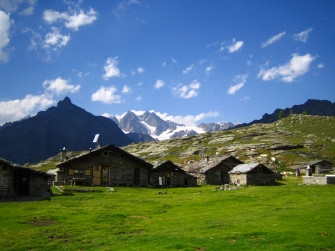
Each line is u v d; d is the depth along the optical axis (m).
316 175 56.78
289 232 20.62
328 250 17.12
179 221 27.27
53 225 25.73
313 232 20.44
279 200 37.28
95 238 22.03
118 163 64.69
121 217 29.42
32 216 28.92
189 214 30.81
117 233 23.48
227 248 17.75
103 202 39.00
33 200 40.06
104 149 64.00
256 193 46.09
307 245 17.91
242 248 17.67
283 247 17.62
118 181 63.84
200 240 19.55
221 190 55.41
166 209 34.56
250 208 32.41
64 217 28.89
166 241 19.84
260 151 160.75
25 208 33.22
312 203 32.62
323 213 26.30
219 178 80.56
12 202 38.06
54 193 46.75
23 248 19.70
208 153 176.12
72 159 61.41
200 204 37.22
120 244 20.03
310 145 171.12
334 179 51.72
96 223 26.66
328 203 31.88
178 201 40.41
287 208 30.55
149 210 33.44
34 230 23.88
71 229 24.48
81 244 20.52
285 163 135.75
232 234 20.78
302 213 26.77
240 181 70.38
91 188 54.31
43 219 27.97
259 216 27.00
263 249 17.39
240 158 150.62
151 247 18.64
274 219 25.05
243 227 22.78
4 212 30.80
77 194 46.84
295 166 129.00
